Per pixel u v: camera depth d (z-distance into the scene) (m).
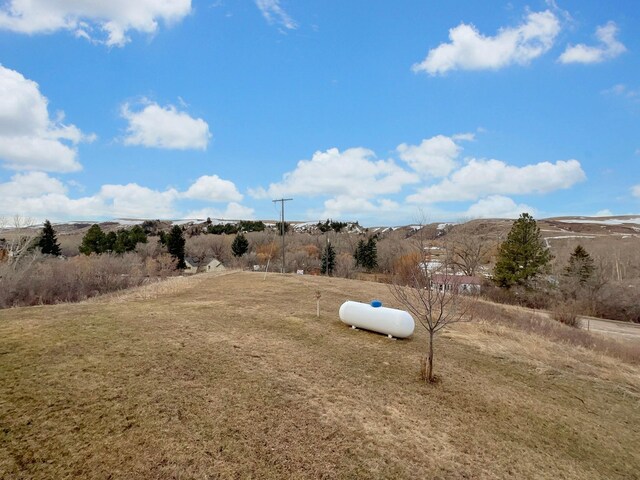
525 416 7.65
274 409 6.18
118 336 8.73
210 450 4.93
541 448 6.52
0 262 29.38
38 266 30.47
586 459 6.47
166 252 57.22
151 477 4.32
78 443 4.75
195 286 20.02
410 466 5.29
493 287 36.81
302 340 10.32
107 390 6.07
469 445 6.15
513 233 36.72
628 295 35.19
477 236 43.25
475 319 17.02
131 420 5.33
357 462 5.16
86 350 7.65
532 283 36.00
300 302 16.19
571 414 8.18
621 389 10.31
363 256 56.03
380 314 11.73
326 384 7.53
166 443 4.94
